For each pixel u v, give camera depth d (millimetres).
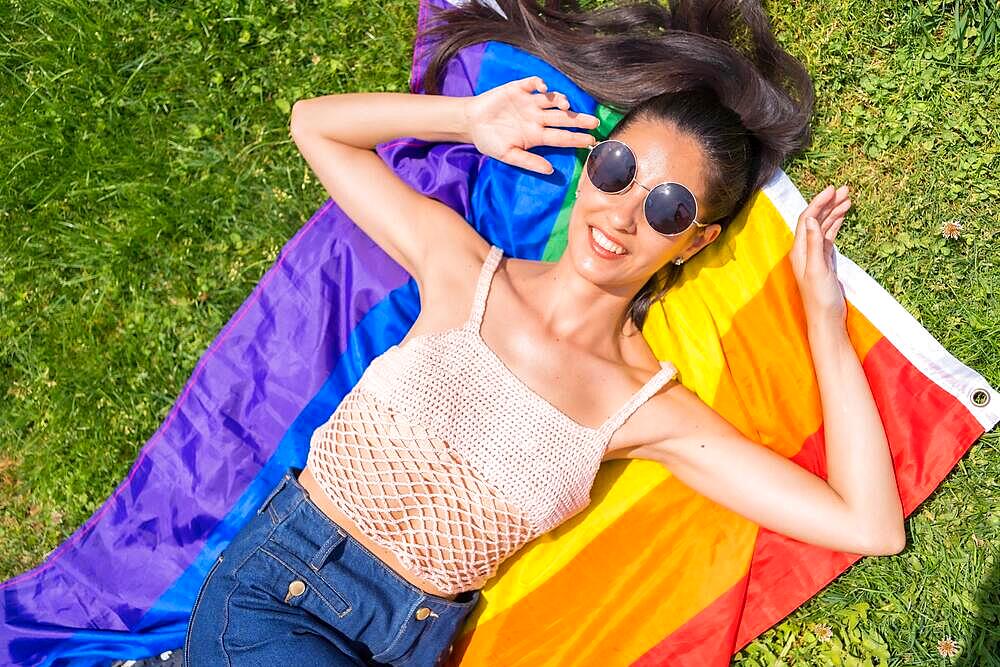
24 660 3238
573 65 3188
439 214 2943
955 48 3453
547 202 3301
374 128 3051
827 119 3467
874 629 3277
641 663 3158
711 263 3283
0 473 3594
